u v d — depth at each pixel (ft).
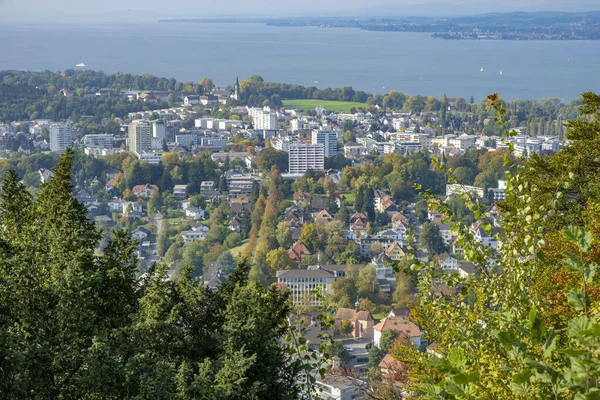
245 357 92.27
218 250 505.25
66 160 118.42
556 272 76.28
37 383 82.64
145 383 81.82
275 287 105.60
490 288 61.57
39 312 91.35
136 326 97.09
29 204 118.32
